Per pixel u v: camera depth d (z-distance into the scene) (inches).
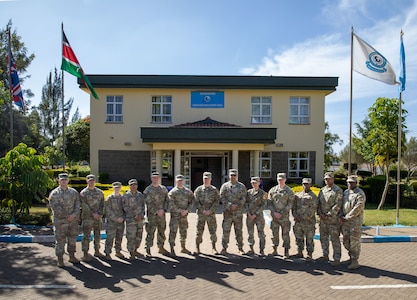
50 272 250.1
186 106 721.0
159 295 210.5
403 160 1275.8
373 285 229.0
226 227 296.2
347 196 269.1
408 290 220.8
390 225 404.2
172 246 292.5
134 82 698.2
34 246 315.9
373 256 292.2
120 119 717.9
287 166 729.0
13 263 269.0
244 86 707.4
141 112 715.4
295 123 729.6
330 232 273.4
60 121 1614.2
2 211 436.1
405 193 576.4
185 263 272.5
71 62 556.1
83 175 1000.9
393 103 536.1
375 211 505.4
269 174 725.9
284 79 709.9
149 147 712.4
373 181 625.0
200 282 232.5
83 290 217.6
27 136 1083.3
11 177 404.2
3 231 362.9
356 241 260.1
